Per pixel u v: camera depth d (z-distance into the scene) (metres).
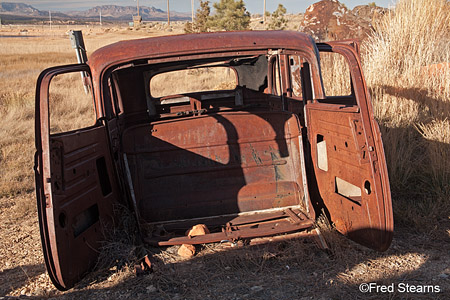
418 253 3.76
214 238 3.81
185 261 3.71
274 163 4.52
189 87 14.77
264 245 3.80
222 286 3.33
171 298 3.21
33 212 5.70
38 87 3.15
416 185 5.25
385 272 3.41
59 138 3.15
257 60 6.10
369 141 3.36
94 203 3.64
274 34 4.45
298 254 3.67
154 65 5.36
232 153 4.51
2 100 14.50
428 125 6.48
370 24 10.62
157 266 3.61
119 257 3.71
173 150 4.45
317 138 4.23
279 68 5.06
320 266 3.55
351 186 3.78
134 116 5.62
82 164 3.48
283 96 5.06
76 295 3.35
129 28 112.81
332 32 10.64
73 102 13.56
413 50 8.66
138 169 4.35
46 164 3.01
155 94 13.77
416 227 4.27
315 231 3.94
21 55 37.91
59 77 21.44
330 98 4.52
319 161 4.23
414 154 6.00
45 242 3.01
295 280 3.36
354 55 3.54
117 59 4.16
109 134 4.04
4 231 5.03
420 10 9.33
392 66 8.48
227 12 23.69
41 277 3.75
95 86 4.16
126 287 3.39
